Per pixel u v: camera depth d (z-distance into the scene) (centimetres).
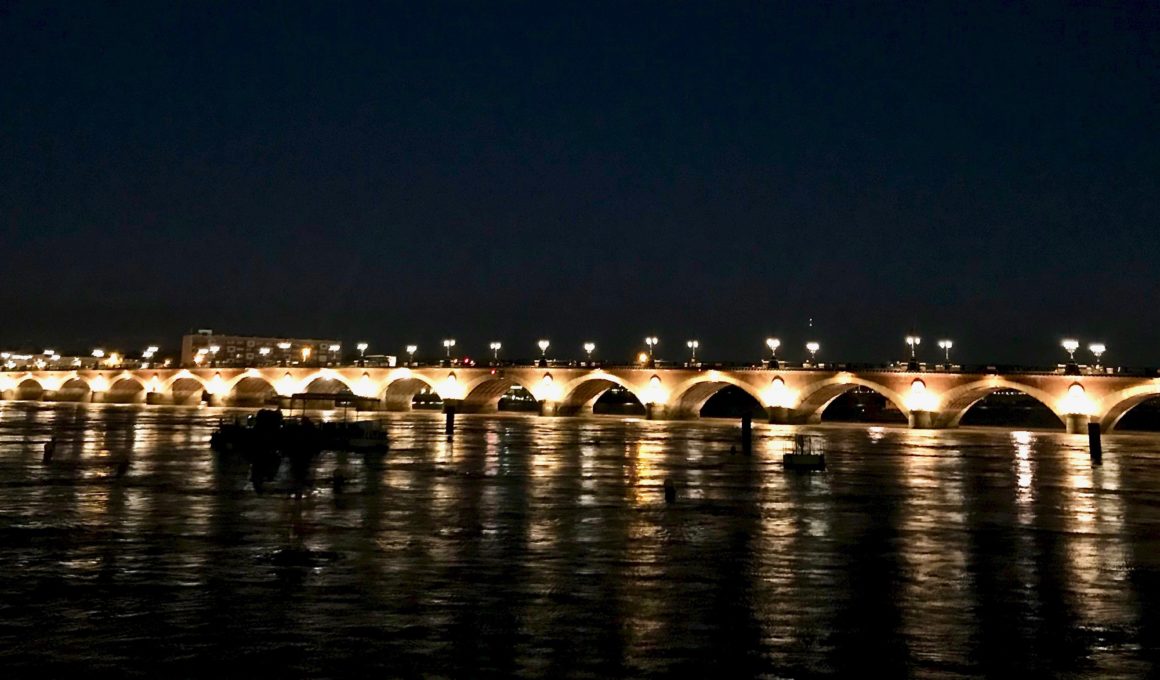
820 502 5806
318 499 5678
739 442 11744
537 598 3247
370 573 3609
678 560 3906
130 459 8306
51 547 4094
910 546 4278
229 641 2745
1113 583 3541
